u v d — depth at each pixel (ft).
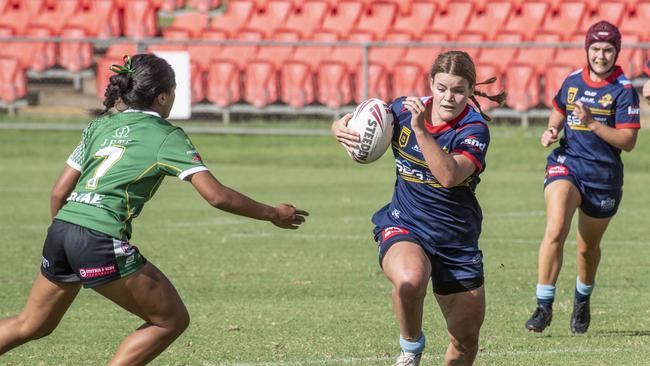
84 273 61.26
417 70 278.26
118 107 64.85
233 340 90.63
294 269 129.08
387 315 101.96
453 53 66.90
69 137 285.64
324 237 155.22
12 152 273.54
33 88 312.91
